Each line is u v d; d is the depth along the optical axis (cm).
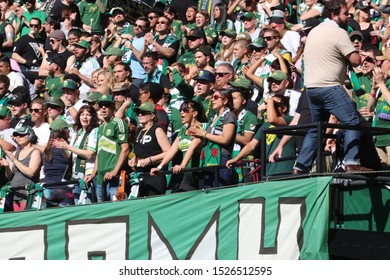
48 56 6538
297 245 3506
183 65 5412
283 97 4328
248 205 3747
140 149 4444
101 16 7062
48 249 4506
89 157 4675
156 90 4709
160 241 4081
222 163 4197
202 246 3909
